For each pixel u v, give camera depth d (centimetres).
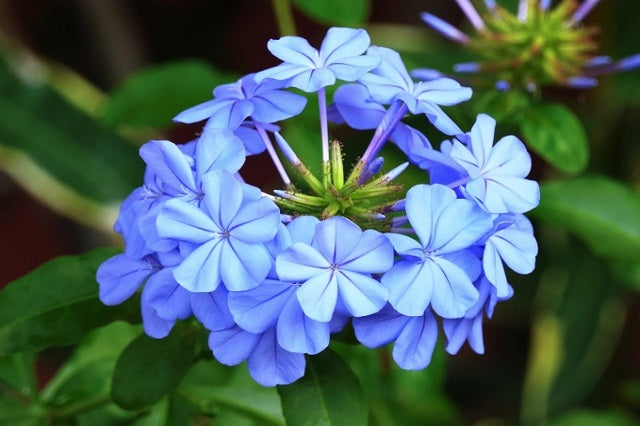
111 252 50
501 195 46
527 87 57
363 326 46
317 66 47
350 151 67
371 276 45
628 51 73
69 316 50
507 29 58
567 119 56
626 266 63
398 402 65
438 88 48
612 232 57
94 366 56
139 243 46
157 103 60
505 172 46
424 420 65
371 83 47
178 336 49
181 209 45
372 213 47
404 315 46
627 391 73
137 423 56
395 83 47
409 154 48
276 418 54
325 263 44
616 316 74
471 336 47
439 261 45
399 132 48
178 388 53
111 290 47
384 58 48
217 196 44
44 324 49
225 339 46
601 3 66
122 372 49
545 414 74
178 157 45
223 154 45
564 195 57
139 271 47
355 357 58
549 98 72
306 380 48
